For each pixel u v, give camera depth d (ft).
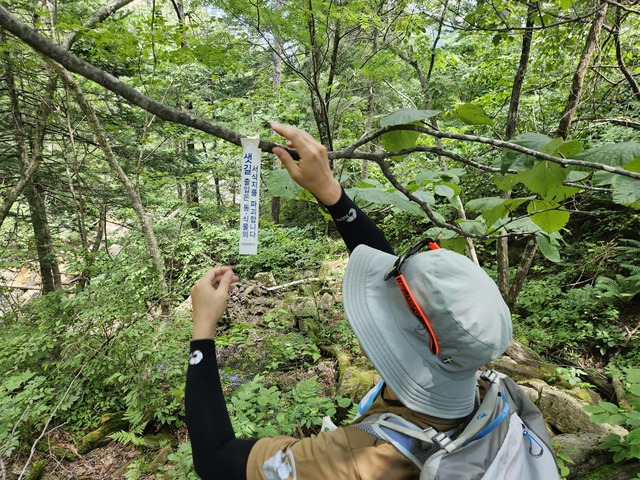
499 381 2.76
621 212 18.78
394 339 2.19
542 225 4.46
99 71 2.59
